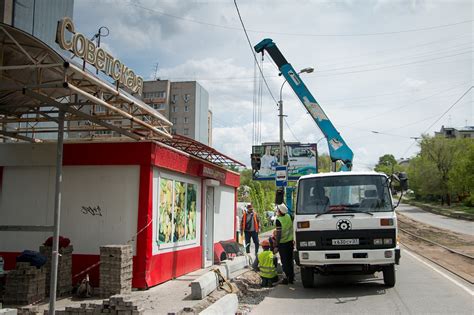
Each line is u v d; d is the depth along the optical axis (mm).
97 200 11023
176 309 8477
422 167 73000
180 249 12781
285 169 18969
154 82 79562
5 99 8836
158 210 11359
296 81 15820
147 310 8391
